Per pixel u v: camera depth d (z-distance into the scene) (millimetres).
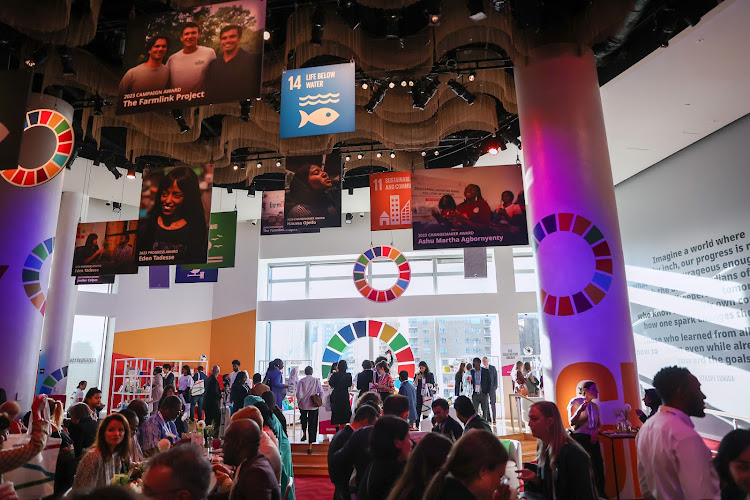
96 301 13250
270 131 9562
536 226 6176
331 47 7297
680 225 9203
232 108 8750
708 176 8586
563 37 6469
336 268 15055
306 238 14641
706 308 8531
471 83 8445
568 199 5984
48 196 7758
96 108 8148
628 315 5816
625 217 10883
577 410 4941
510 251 13641
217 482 2707
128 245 9234
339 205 7977
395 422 2473
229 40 5148
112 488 1075
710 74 6836
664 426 2135
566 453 2352
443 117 9328
